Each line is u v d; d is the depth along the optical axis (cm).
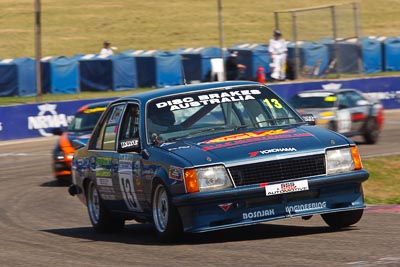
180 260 1708
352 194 1962
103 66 7856
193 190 1861
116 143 2270
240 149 1917
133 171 2112
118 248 1981
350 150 1966
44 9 12569
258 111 2139
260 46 8350
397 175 3638
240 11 12631
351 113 4966
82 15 12331
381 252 1661
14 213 3092
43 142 6038
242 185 1872
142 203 2102
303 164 1909
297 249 1759
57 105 6394
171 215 1916
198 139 2028
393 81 7356
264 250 1773
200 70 7950
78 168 2528
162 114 2128
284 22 12125
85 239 2258
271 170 1889
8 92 7531
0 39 11075
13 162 5028
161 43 11131
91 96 7538
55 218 2897
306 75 7475
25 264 1811
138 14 12412
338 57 7350
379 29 11756
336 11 7300
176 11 12600
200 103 2142
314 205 1917
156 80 7906
